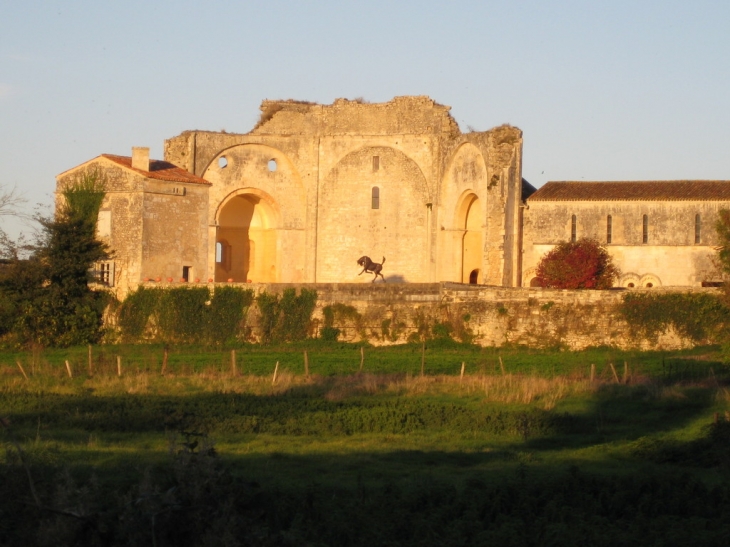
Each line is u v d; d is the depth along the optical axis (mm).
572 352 60344
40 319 63219
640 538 22500
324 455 30781
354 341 64875
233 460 29422
